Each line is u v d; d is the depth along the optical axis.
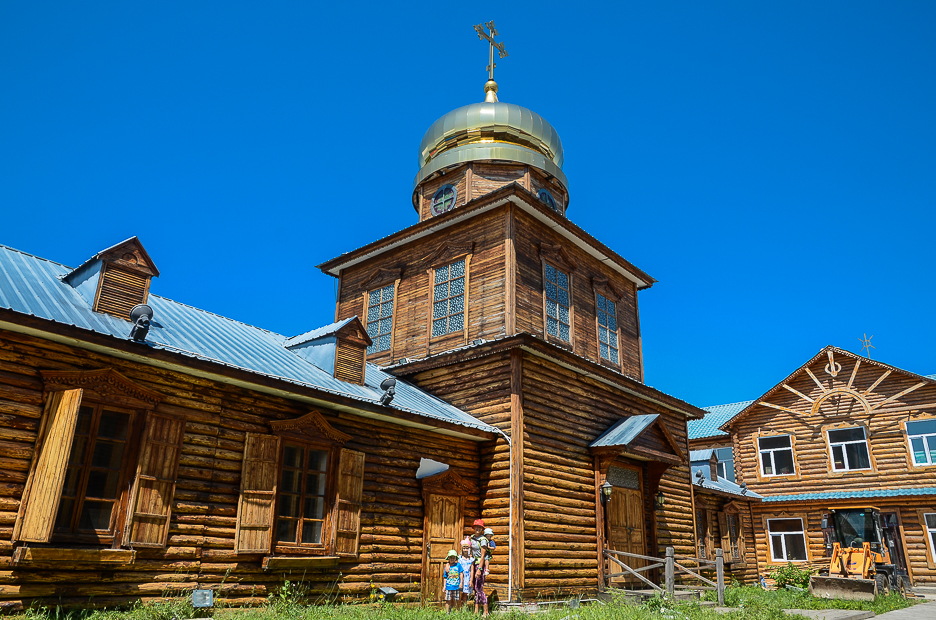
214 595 11.16
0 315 9.43
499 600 15.07
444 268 20.98
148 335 12.12
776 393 33.81
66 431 9.75
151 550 10.65
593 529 17.72
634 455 18.41
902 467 29.38
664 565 16.66
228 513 11.82
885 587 21.12
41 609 9.21
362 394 14.87
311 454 13.46
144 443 10.84
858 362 31.33
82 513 10.09
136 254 12.84
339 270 24.45
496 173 23.03
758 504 32.31
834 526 23.44
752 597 18.09
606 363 22.14
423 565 14.97
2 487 9.41
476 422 16.69
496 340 17.08
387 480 14.73
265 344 16.20
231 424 12.26
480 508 16.48
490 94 25.44
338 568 13.27
